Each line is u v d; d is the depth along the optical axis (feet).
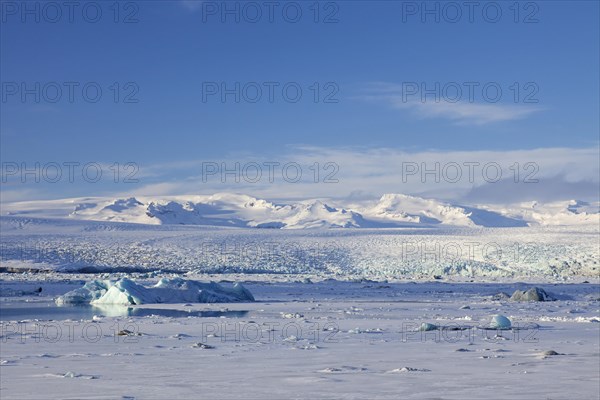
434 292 191.83
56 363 45.42
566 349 53.16
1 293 174.91
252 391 32.50
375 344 58.54
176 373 39.83
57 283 234.38
